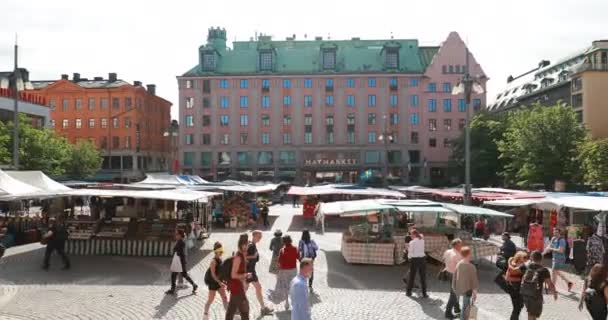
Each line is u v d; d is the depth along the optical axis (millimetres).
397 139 90750
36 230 28047
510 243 17906
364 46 97125
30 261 21594
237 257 11445
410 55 95938
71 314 13438
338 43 98625
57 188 26203
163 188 28797
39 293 15836
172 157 101812
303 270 9625
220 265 12945
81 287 16781
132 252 23172
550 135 54188
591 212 28531
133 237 23312
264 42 93812
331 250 25469
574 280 18984
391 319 13320
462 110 91188
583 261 20234
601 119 69688
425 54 99000
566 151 53562
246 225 36750
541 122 54531
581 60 77625
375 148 90688
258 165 90688
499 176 69500
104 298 15250
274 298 15453
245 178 90562
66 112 84875
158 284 17359
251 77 90750
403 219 27203
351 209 22016
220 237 30219
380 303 15023
